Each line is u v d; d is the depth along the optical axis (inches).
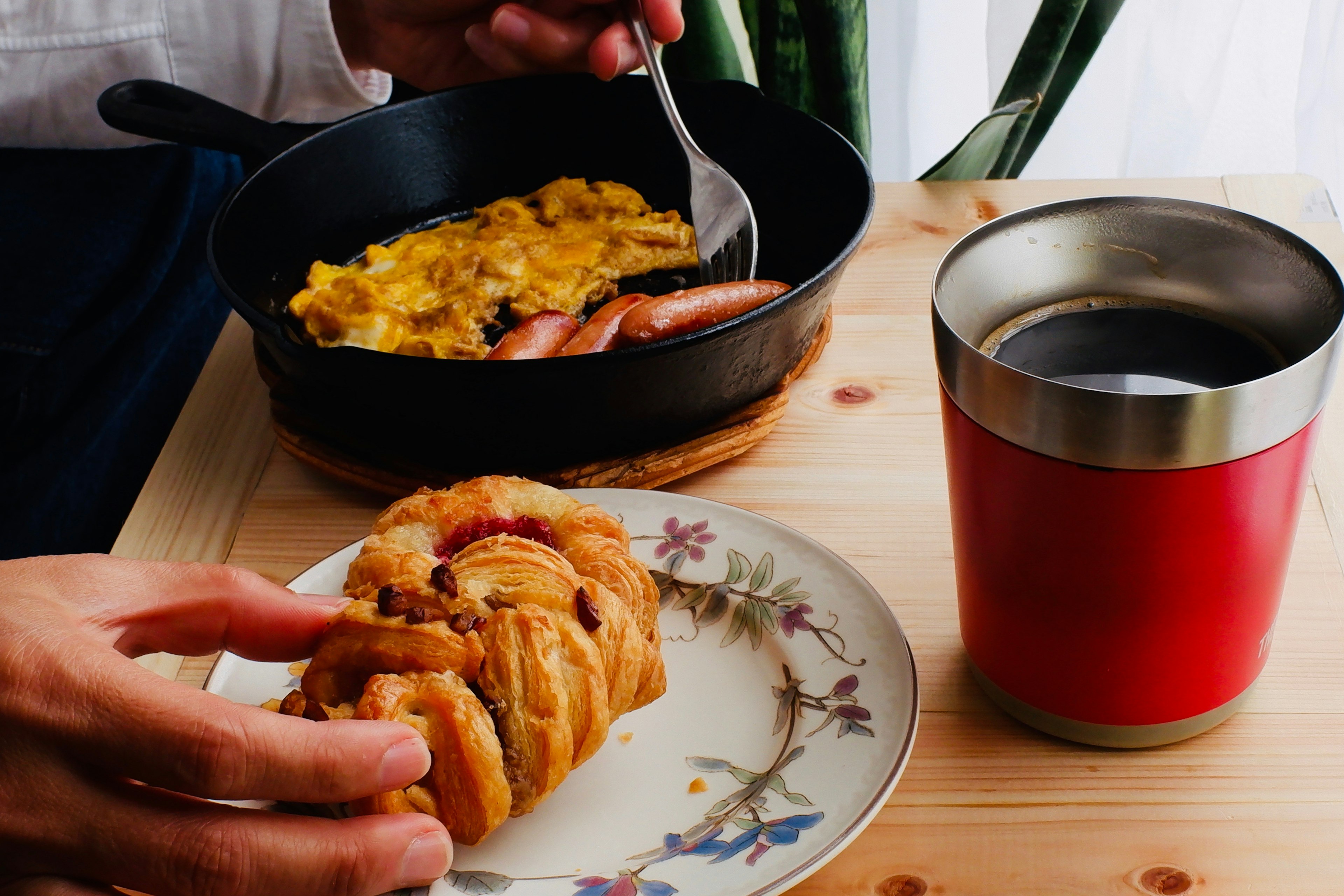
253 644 18.9
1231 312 18.6
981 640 19.3
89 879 17.4
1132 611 17.7
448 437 23.2
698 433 24.2
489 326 28.5
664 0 29.4
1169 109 44.9
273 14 34.8
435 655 18.0
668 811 18.7
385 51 36.8
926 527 22.8
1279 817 18.5
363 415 23.4
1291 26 43.2
